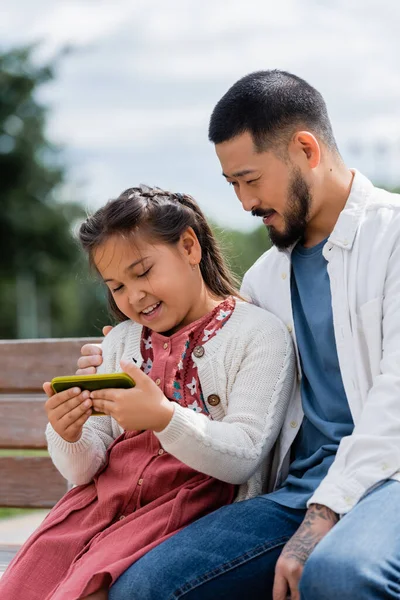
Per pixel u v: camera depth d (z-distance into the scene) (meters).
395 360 2.76
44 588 2.88
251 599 2.72
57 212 35.34
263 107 3.00
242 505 2.84
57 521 3.01
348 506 2.58
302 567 2.52
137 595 2.61
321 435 2.99
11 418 4.05
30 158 34.81
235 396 3.00
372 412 2.69
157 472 2.94
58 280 37.66
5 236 34.81
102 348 3.30
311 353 3.06
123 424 2.77
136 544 2.77
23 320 39.94
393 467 2.62
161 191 3.21
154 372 3.08
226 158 3.06
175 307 3.06
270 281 3.22
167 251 3.05
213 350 3.06
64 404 2.85
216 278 3.28
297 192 3.02
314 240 3.15
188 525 2.81
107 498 2.96
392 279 2.91
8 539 4.59
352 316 2.93
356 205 3.04
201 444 2.77
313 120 3.05
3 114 34.59
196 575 2.64
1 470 4.03
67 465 3.06
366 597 2.35
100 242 3.04
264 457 2.94
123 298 3.08
